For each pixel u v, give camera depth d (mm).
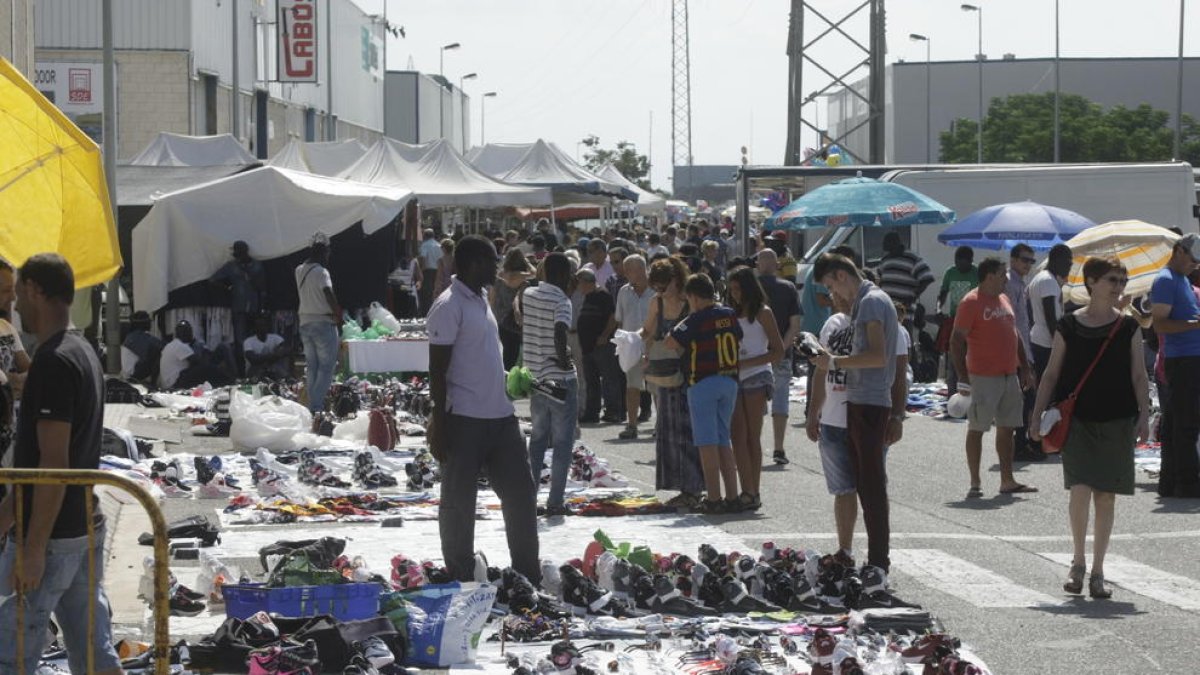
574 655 8539
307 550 10625
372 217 28344
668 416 14508
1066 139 100625
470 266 10555
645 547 10883
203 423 20766
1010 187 31906
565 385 14133
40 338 6973
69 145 11016
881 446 11094
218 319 27625
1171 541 13070
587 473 15930
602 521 13961
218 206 27734
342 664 8516
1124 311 11094
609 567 10273
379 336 26656
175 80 50156
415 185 38250
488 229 49031
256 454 17422
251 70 59531
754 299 14523
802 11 45656
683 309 15297
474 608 8961
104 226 11531
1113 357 10797
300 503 14633
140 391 23750
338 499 14688
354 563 10531
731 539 12977
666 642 9297
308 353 21406
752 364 14438
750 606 10195
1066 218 26344
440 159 39438
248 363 26547
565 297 14148
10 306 9695
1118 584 11258
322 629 8539
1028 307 19016
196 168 31953
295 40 62125
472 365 10523
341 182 30641
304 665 8195
